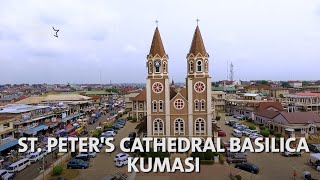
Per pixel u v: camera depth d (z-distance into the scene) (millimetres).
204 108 73312
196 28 74938
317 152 72562
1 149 70938
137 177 55656
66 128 102312
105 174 58781
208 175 56438
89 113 156375
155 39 74750
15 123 87562
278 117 97562
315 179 54062
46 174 58781
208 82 73125
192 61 73688
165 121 73562
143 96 129875
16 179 56656
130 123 125000
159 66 73625
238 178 53156
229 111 154250
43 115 105812
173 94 77500
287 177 56625
